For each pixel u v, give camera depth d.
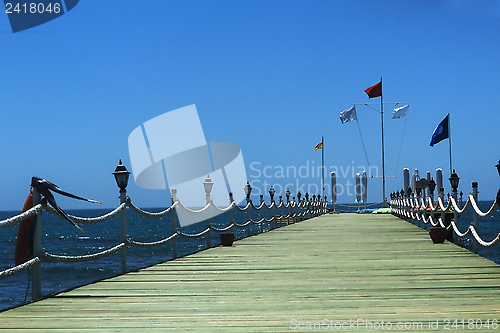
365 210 38.72
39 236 6.34
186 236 11.55
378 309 5.41
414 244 12.55
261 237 15.70
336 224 22.06
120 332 4.64
